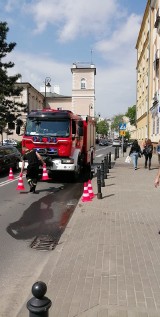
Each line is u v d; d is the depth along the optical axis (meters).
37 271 5.47
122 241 6.50
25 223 8.46
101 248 6.12
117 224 7.83
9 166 19.81
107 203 10.32
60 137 15.22
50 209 10.10
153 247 6.12
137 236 6.82
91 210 9.39
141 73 49.69
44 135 15.30
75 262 5.52
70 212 9.74
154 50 35.94
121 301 4.10
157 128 32.19
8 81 33.84
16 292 4.74
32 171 12.98
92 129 21.25
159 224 7.79
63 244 6.66
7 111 34.41
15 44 33.66
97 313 3.83
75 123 15.98
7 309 4.29
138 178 16.45
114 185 14.09
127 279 4.74
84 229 7.54
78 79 77.44
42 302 2.52
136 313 3.82
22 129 16.97
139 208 9.58
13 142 51.88
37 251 6.42
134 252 5.86
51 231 7.78
